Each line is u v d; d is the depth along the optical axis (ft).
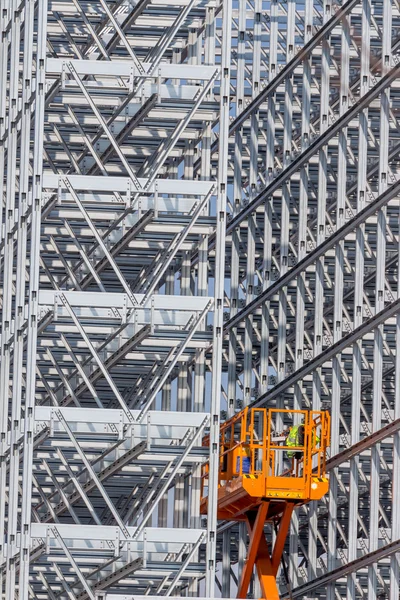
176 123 197.67
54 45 210.59
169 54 206.80
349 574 245.24
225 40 183.52
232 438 209.36
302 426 198.90
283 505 204.74
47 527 173.37
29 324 176.55
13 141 200.75
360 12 260.42
